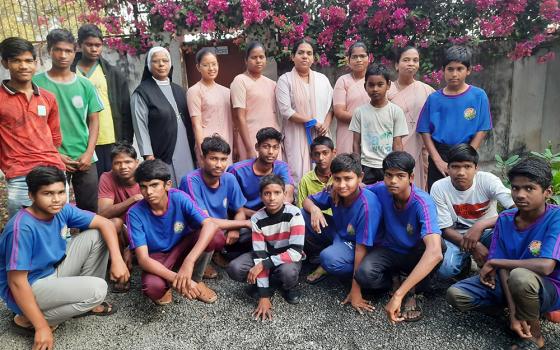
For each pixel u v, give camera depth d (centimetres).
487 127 316
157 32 501
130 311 257
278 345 222
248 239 293
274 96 360
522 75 544
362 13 478
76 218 239
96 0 491
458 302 224
